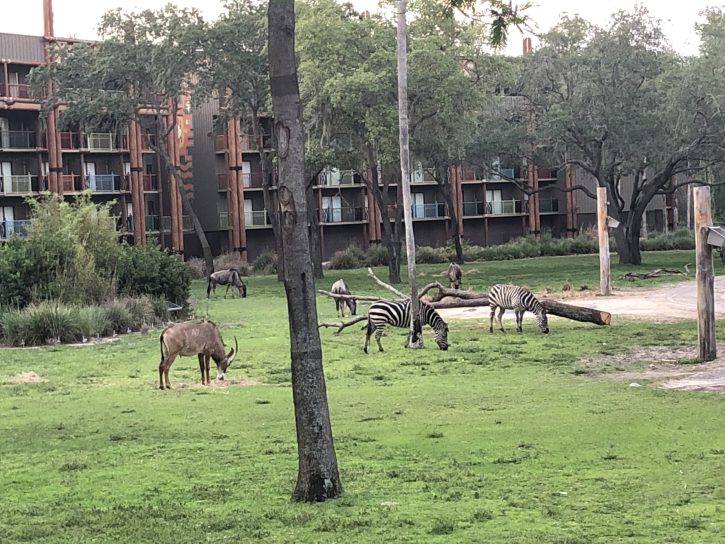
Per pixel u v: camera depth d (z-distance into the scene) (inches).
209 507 378.0
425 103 1803.6
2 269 1182.9
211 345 757.9
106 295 1237.7
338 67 1764.3
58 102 2347.4
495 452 467.2
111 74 2097.7
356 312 1328.7
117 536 337.1
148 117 2706.7
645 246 2960.1
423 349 936.3
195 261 2591.0
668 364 778.2
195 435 548.4
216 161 2920.8
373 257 2738.7
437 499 376.5
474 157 2222.0
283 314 1380.4
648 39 1973.4
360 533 330.0
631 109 1968.5
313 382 378.6
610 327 1054.4
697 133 1969.7
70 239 1258.0
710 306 781.9
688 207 3395.7
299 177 371.9
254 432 551.8
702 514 341.4
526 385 698.2
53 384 775.1
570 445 477.1
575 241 2952.8
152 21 2082.9
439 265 2620.6
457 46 1834.4
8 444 538.3
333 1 1791.3
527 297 1038.4
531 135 2155.5
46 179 2591.0
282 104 371.6
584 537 314.5
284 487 406.9
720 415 546.0
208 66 2085.4
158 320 1251.8
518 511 354.3
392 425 553.9
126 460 482.6
